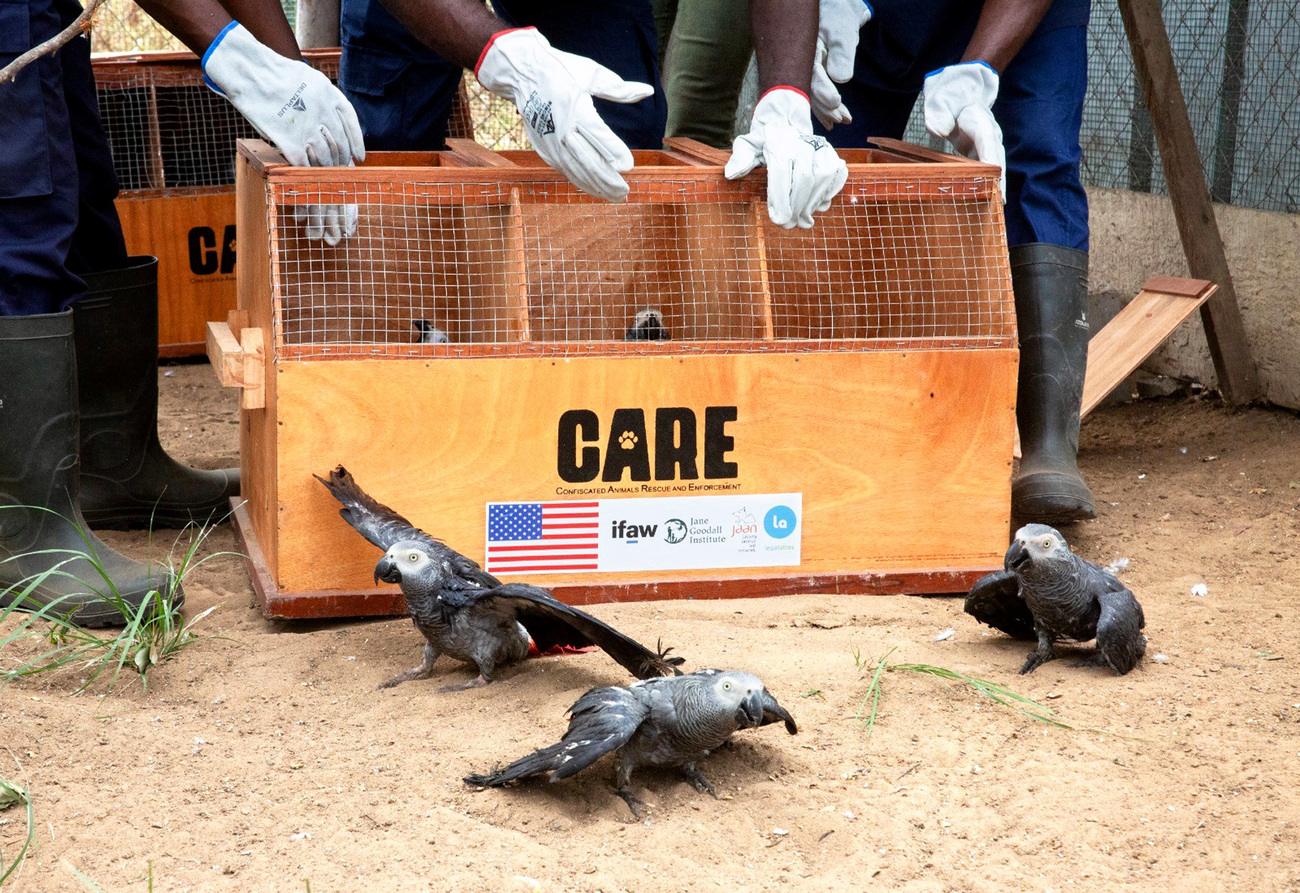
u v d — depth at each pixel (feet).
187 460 18.08
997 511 13.14
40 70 11.62
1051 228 14.84
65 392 12.07
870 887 8.04
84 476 14.88
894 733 9.97
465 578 10.70
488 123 29.73
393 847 8.26
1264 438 18.24
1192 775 9.41
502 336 12.75
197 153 23.97
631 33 15.40
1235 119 19.56
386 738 9.85
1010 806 9.01
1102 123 21.50
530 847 8.30
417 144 15.71
